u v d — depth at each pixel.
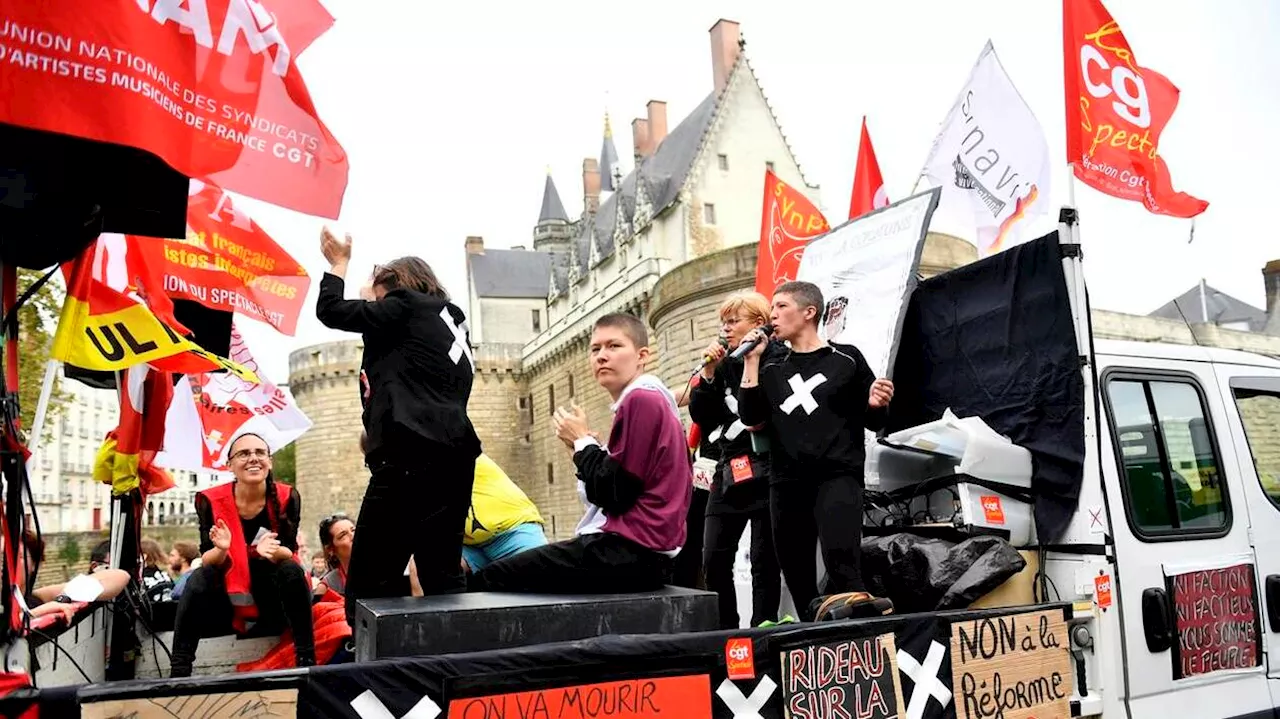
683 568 5.61
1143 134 5.18
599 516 3.66
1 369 2.48
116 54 2.44
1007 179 6.50
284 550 4.41
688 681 2.90
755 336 4.00
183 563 9.13
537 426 68.50
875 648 3.29
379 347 3.43
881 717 3.24
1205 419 4.76
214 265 5.23
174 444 6.59
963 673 3.49
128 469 4.77
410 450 3.29
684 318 39.34
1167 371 4.67
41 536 2.96
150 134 2.50
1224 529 4.59
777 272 7.34
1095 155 4.95
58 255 2.84
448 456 3.38
